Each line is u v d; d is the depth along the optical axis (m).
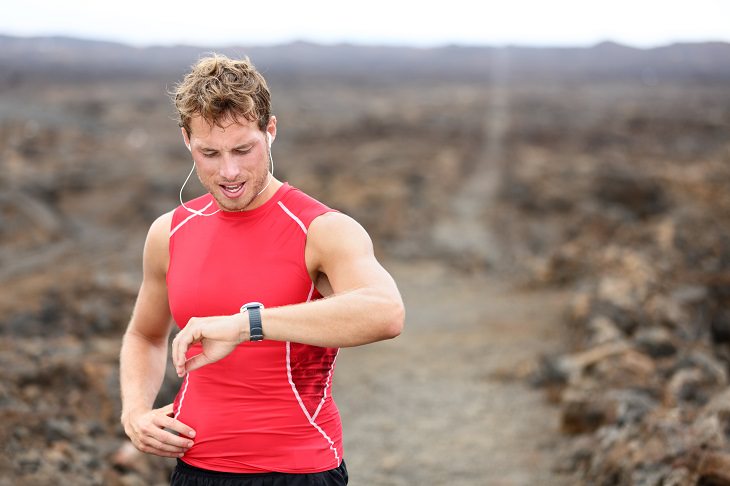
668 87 144.00
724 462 4.18
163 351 2.44
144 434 2.14
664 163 38.59
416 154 41.25
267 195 2.12
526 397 7.86
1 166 28.62
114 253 18.14
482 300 14.09
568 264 16.06
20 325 9.52
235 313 2.09
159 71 163.62
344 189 28.20
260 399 2.07
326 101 91.06
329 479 2.12
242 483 2.07
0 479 4.34
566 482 5.38
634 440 4.96
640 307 10.29
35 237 19.44
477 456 6.17
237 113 1.95
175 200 26.06
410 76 173.12
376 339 1.96
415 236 21.77
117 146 40.16
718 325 10.66
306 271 2.09
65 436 5.22
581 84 151.00
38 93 82.62
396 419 7.27
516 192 29.08
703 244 17.92
